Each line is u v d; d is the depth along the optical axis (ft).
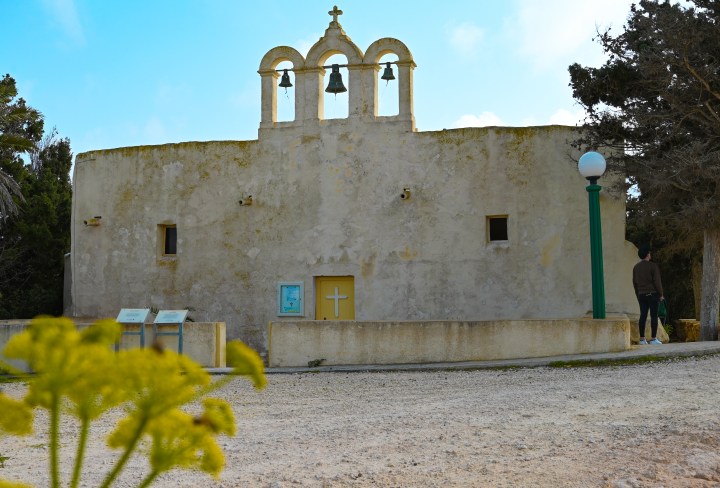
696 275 86.02
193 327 54.70
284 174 72.02
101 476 24.45
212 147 73.51
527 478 21.89
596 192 53.26
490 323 51.24
